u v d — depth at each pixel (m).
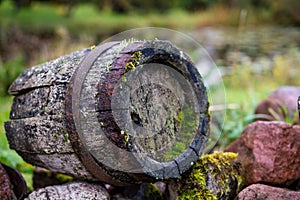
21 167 3.09
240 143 2.47
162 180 2.10
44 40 8.60
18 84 2.29
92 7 18.25
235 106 4.11
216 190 2.15
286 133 2.32
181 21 17.11
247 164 2.36
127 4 18.33
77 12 17.41
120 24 15.43
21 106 2.24
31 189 2.73
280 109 3.36
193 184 2.14
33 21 13.52
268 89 5.21
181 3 19.41
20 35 9.26
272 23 16.67
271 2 17.00
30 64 6.36
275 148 2.30
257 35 12.90
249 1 17.14
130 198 2.24
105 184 2.32
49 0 16.22
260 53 9.36
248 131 2.43
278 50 9.78
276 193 2.11
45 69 2.20
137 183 2.11
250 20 16.56
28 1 15.38
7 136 2.36
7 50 7.75
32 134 2.13
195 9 18.97
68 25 13.78
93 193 2.07
